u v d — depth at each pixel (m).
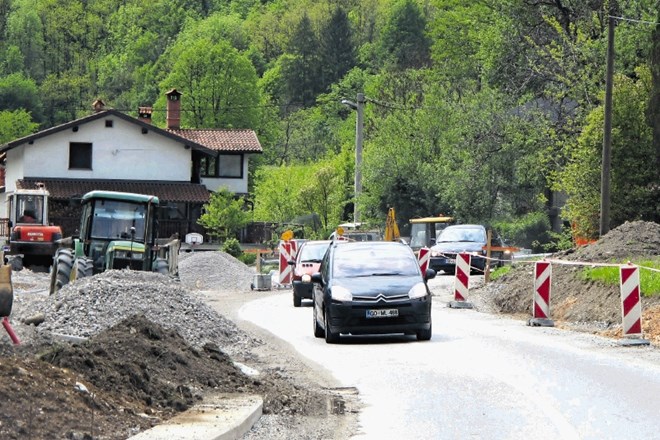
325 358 29.94
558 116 89.75
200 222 116.62
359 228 94.50
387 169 102.38
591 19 91.81
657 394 22.00
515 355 29.16
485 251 69.19
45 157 117.94
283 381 24.73
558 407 20.64
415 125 106.56
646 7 81.75
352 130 197.75
